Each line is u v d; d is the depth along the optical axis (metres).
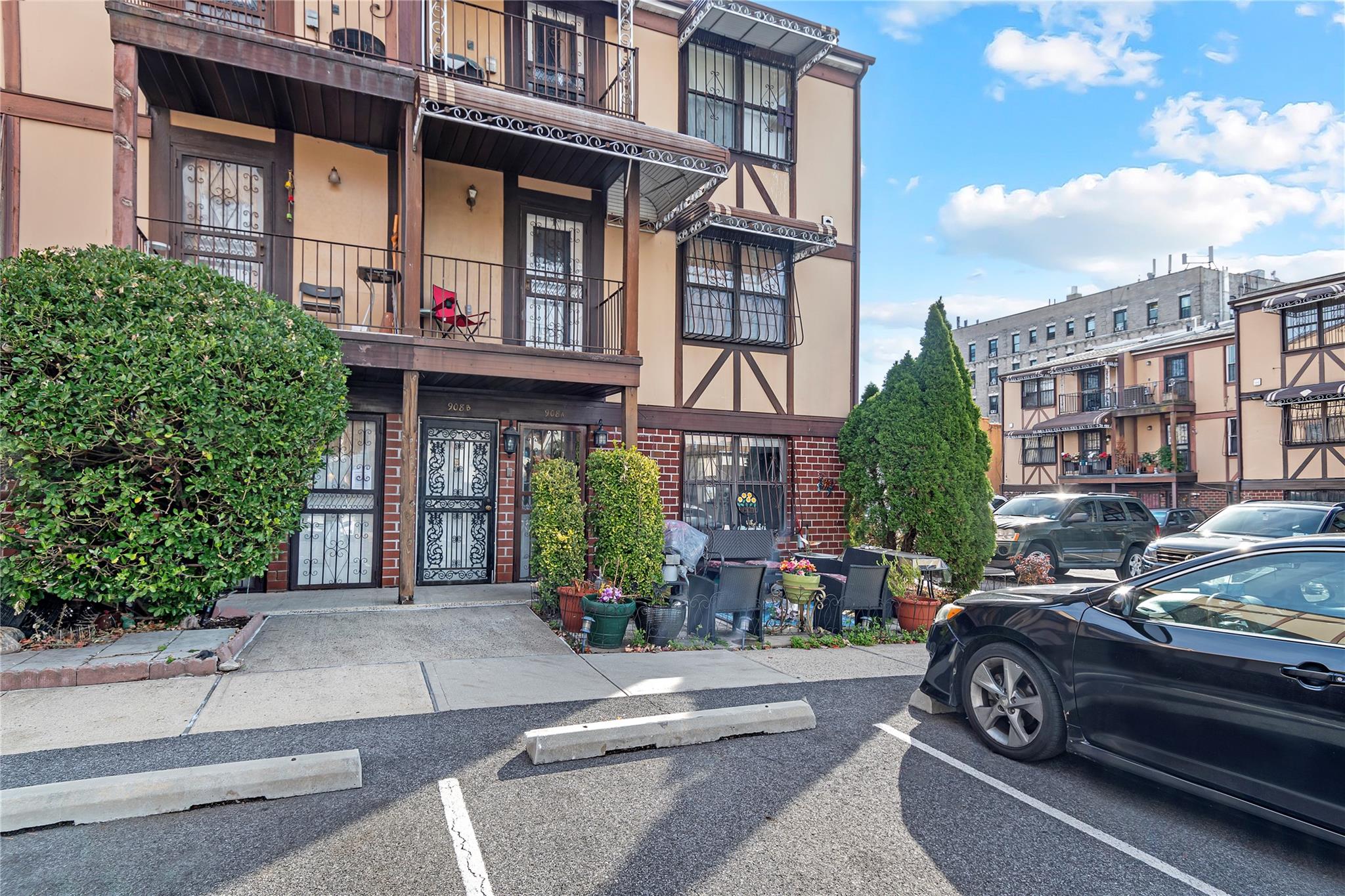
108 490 5.23
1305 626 3.18
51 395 4.88
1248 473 23.95
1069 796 3.72
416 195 7.28
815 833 3.24
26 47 7.23
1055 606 4.12
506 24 9.20
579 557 7.20
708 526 10.38
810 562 8.60
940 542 9.30
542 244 9.40
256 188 8.00
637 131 7.72
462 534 8.87
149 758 3.66
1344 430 21.42
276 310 5.96
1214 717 3.32
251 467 5.59
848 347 11.58
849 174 11.75
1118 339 38.28
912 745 4.37
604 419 9.56
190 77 7.01
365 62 7.14
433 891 2.69
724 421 10.45
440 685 5.04
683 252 10.32
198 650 5.12
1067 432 31.83
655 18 10.13
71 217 7.32
